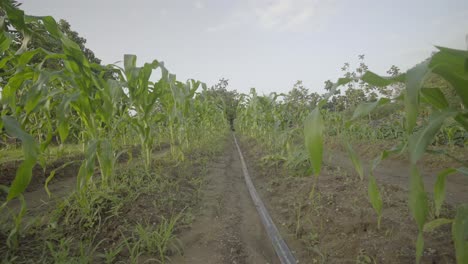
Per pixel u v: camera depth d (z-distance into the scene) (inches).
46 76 61.9
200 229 68.4
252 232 72.2
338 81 36.9
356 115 37.5
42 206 76.3
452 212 69.2
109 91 81.7
